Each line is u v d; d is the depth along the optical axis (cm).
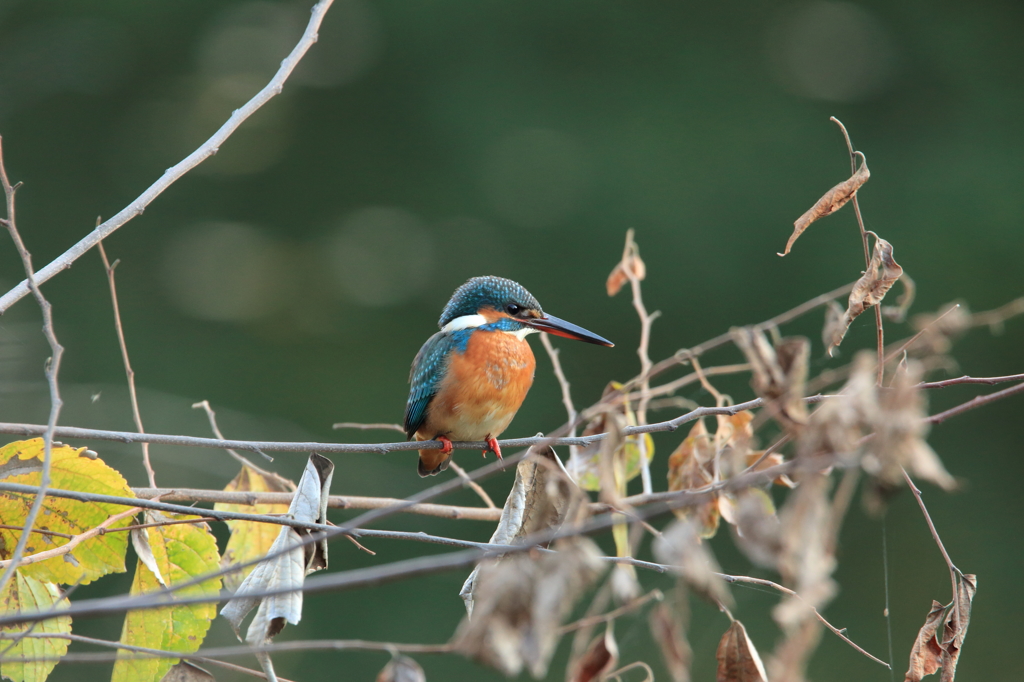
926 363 337
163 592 263
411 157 1920
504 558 352
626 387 423
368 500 512
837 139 1759
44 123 1881
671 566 353
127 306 1808
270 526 498
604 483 278
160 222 1914
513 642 245
